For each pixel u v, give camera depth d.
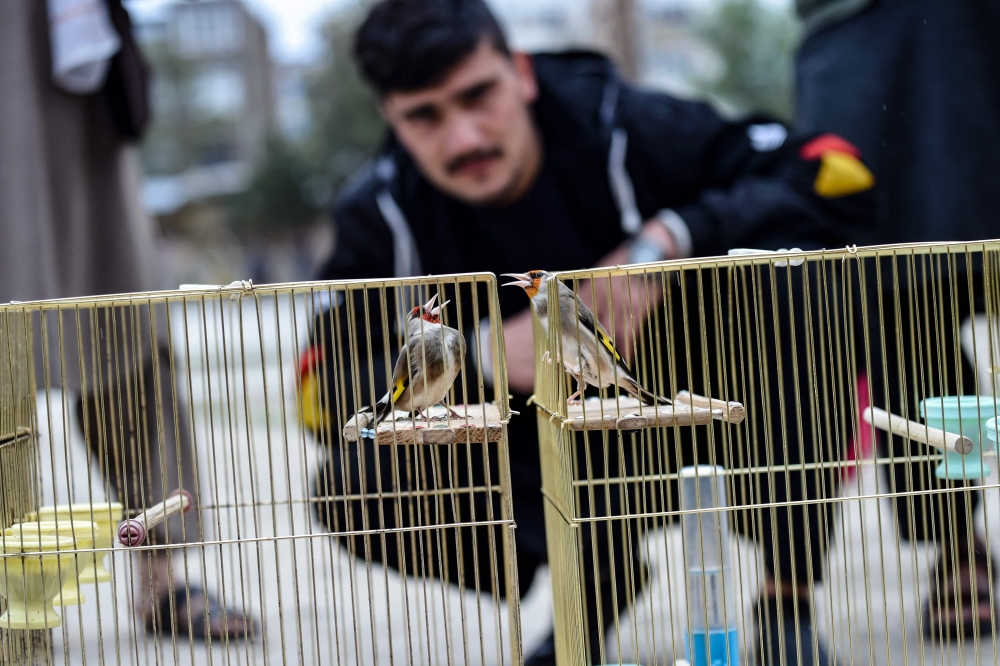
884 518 5.54
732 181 4.55
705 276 4.12
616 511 4.01
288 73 22.47
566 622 2.67
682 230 4.13
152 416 4.41
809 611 3.66
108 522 2.72
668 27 16.61
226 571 5.08
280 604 2.35
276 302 2.44
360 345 4.16
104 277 4.52
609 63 4.96
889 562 4.73
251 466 2.39
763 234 4.21
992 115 4.37
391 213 4.76
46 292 4.00
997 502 5.38
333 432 4.01
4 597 2.56
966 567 3.92
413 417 2.47
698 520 2.68
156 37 21.97
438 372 2.53
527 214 4.67
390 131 4.93
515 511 4.16
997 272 2.79
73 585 2.58
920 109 4.42
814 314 4.13
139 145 4.86
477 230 4.73
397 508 2.47
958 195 4.34
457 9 4.59
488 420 2.57
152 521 2.49
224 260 22.23
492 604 4.82
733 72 16.14
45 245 4.00
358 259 4.79
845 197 4.23
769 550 3.78
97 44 4.05
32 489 2.82
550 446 2.81
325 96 20.31
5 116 3.93
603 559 3.99
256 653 3.98
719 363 2.54
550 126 4.69
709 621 3.01
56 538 2.44
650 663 3.81
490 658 4.02
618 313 4.23
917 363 4.27
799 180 4.26
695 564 3.02
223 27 22.14
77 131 4.30
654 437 4.10
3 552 2.44
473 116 4.55
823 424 4.05
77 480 6.32
